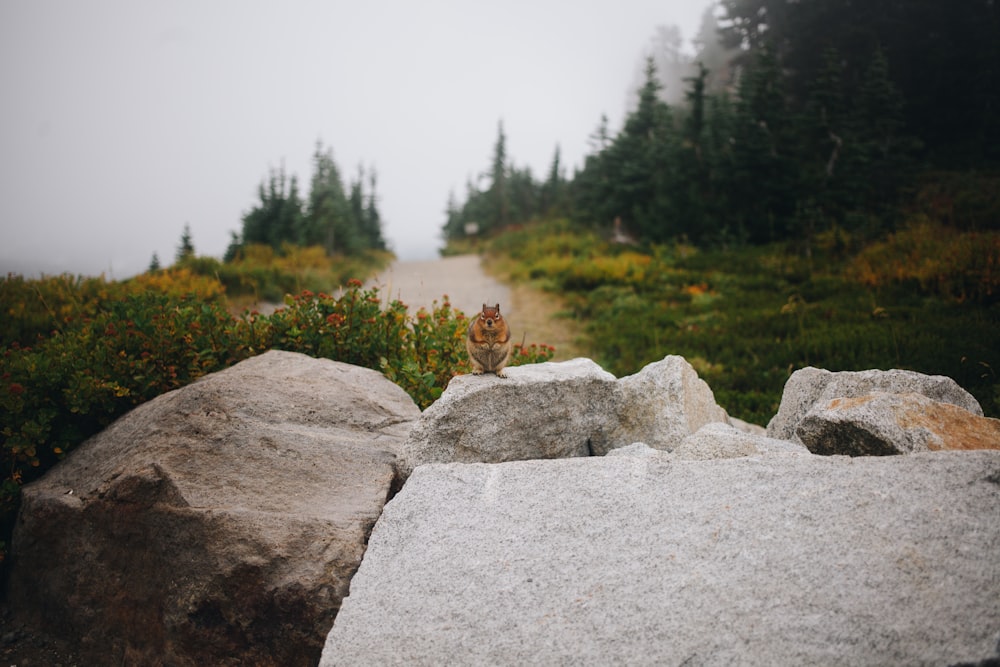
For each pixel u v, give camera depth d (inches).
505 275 986.1
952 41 1315.2
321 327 269.1
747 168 1034.7
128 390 205.9
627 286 772.6
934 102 1226.6
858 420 159.2
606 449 206.2
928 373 350.3
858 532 117.2
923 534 114.2
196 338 241.6
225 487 157.0
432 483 149.5
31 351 246.7
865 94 1032.2
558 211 1876.2
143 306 266.4
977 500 118.7
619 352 511.8
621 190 1200.8
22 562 168.4
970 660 94.0
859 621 102.9
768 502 127.9
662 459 162.1
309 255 1084.5
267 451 171.0
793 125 1064.2
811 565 113.2
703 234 1018.1
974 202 827.4
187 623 141.6
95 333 247.8
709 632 106.4
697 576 116.0
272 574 137.7
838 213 903.1
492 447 185.2
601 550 125.5
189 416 178.4
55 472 184.1
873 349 406.0
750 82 1127.0
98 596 156.8
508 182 2263.8
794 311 550.3
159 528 149.9
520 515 137.1
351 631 115.9
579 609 114.6
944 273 553.0
